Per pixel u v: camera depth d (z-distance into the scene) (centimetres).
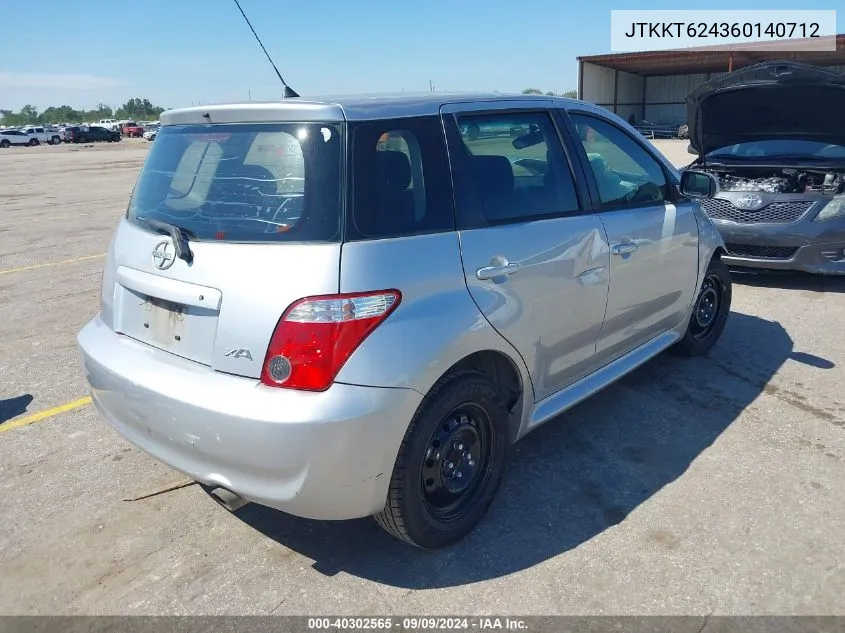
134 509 323
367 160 254
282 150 257
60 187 2014
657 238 391
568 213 335
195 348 257
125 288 291
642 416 403
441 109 289
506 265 288
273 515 319
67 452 377
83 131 6125
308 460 234
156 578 277
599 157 368
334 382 234
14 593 269
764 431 382
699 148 735
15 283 765
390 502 261
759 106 654
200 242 259
